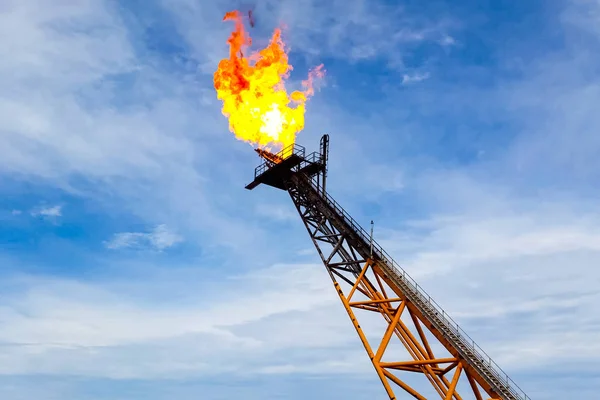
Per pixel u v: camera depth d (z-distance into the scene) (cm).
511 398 3438
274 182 5406
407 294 4131
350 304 4262
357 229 4591
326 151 5006
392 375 3819
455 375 3694
